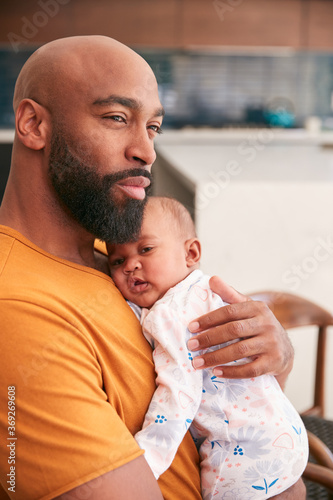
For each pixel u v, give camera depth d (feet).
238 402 2.84
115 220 2.72
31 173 2.73
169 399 2.60
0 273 2.46
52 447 2.21
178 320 2.80
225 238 7.22
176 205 3.30
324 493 4.12
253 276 7.33
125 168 2.67
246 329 2.76
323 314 5.16
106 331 2.59
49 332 2.33
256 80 16.37
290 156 10.77
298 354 7.30
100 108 2.59
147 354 2.77
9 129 15.28
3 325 2.29
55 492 2.18
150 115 2.72
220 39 14.73
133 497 2.27
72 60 2.60
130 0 14.24
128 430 2.52
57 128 2.62
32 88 2.67
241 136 14.79
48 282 2.54
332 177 7.67
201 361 2.70
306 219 7.23
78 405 2.27
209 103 16.42
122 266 3.09
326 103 16.65
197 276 3.15
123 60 2.64
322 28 14.85
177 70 16.11
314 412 5.34
